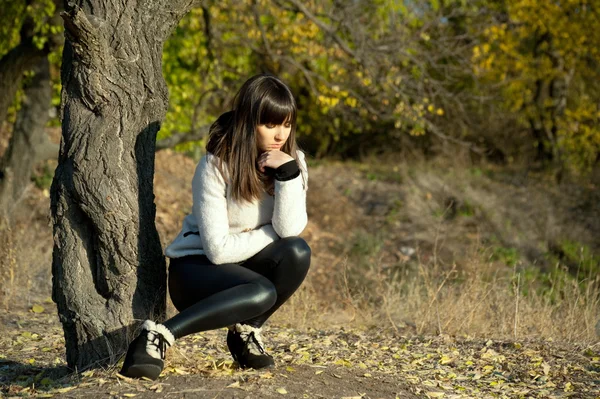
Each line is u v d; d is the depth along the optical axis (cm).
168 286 327
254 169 311
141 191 346
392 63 1070
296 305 619
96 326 343
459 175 1542
